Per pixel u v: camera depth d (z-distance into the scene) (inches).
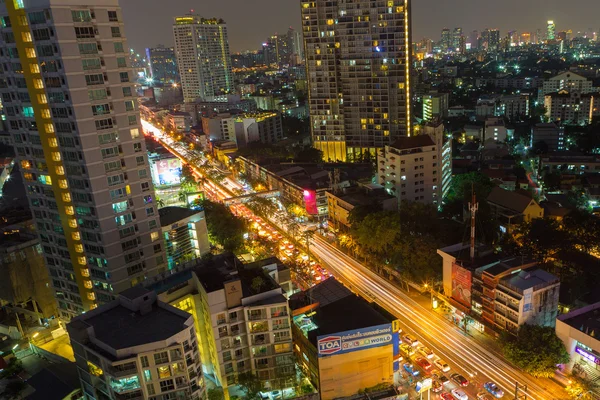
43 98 4586.6
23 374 4719.5
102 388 3543.3
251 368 4099.4
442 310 5354.3
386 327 3885.3
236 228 7145.7
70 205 4889.3
